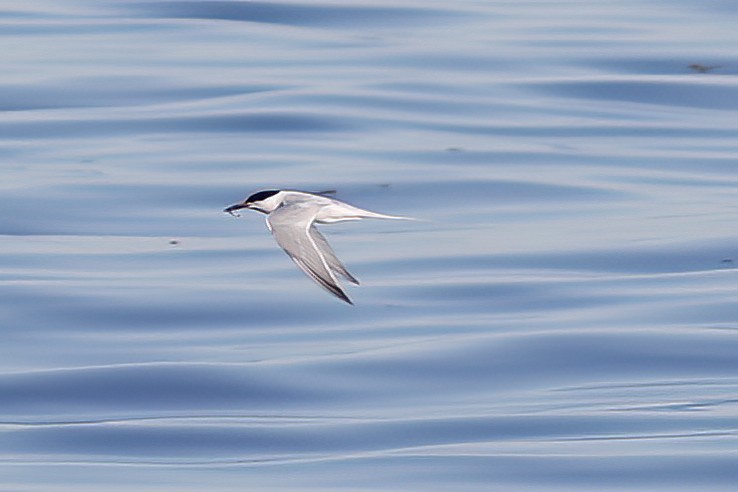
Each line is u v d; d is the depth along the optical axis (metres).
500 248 19.19
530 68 30.56
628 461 12.24
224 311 16.56
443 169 23.31
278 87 28.53
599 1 37.34
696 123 27.19
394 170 23.23
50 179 22.28
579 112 27.59
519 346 15.23
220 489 11.84
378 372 14.62
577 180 22.84
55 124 25.92
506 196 21.98
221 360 14.98
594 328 15.78
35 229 20.20
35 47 31.61
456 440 12.90
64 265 18.36
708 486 11.80
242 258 18.61
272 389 14.24
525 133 25.88
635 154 24.66
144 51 31.45
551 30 33.75
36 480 12.16
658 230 19.97
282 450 12.80
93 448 12.95
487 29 33.78
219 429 13.30
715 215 20.73
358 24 34.34
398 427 13.22
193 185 22.17
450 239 19.67
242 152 24.20
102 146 24.55
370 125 26.08
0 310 16.41
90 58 30.66
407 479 11.95
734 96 28.89
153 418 13.64
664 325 15.98
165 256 18.78
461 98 28.14
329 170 23.27
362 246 19.34
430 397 14.09
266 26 34.00
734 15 35.34
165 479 12.17
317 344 15.55
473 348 15.17
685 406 13.73
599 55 31.50
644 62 31.09
